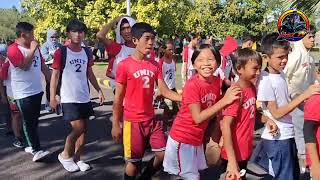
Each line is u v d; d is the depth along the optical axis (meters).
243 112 3.76
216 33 25.91
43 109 9.63
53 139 7.15
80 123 5.33
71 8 21.97
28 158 6.13
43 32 22.39
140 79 4.28
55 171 5.56
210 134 4.03
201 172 5.34
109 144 6.75
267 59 3.86
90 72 5.56
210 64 3.68
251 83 3.80
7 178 5.31
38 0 23.44
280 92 3.81
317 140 3.09
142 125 4.35
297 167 3.98
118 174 5.39
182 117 3.86
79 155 5.59
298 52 5.27
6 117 7.30
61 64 5.20
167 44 7.39
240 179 3.56
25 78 5.73
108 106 10.17
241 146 3.79
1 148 6.66
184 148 3.88
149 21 21.30
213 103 3.85
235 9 25.36
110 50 5.65
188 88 3.73
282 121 3.85
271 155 3.88
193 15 25.44
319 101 3.00
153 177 5.14
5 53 7.33
